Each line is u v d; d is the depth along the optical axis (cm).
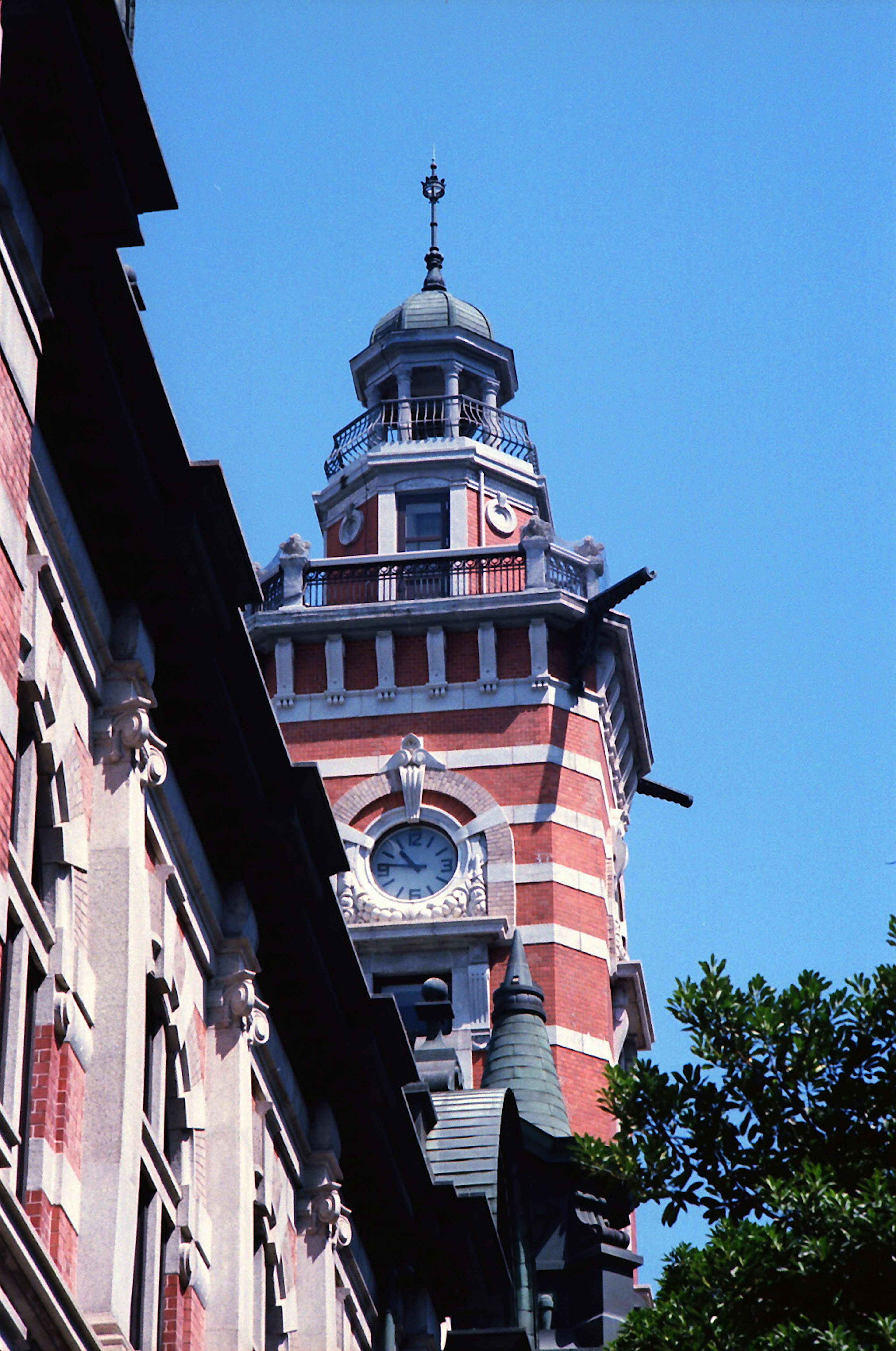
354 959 2109
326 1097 2230
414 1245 2488
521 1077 3791
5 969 1385
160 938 1698
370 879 4631
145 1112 1683
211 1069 1864
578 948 4566
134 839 1603
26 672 1445
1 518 1345
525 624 4859
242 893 1948
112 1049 1515
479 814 4688
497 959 4538
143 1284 1605
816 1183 1975
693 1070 2172
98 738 1612
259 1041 1950
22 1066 1409
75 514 1609
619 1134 2175
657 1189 2145
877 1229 1923
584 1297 3350
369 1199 2367
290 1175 2139
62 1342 1312
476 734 4778
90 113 1421
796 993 2170
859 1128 2116
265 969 2055
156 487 1630
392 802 4716
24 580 1392
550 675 4841
